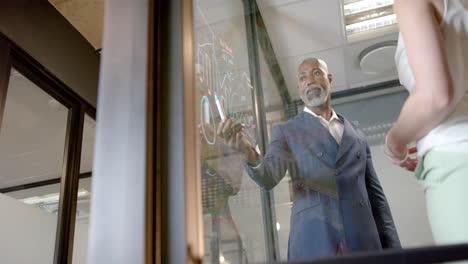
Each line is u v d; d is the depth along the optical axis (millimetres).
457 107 666
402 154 776
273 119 1358
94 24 2529
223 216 901
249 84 1551
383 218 840
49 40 2225
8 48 1913
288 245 1065
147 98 487
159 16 560
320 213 1032
